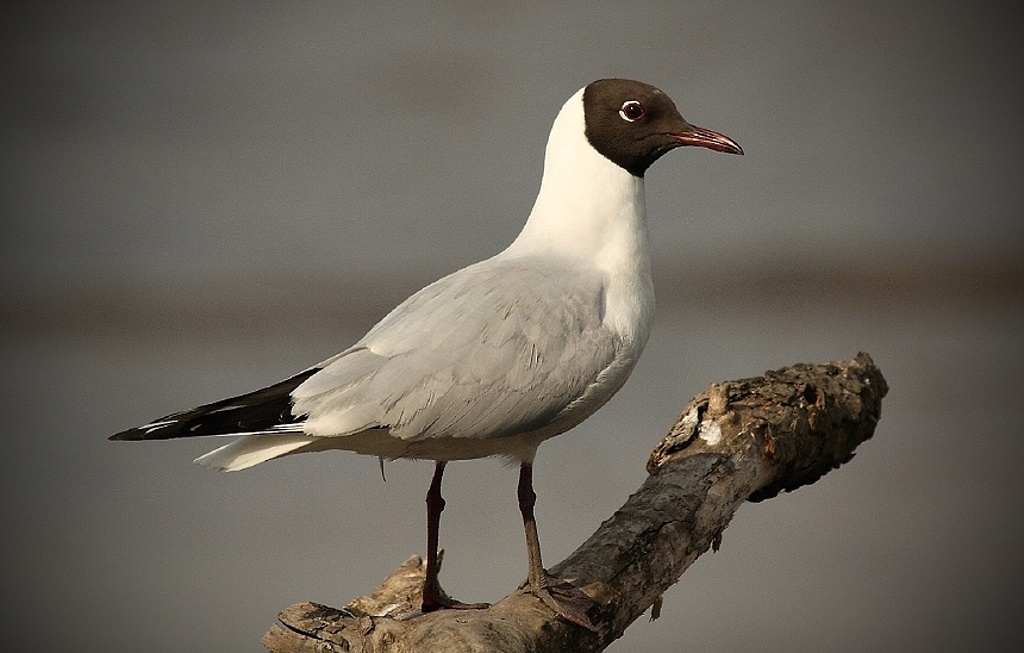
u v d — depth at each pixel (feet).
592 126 30.37
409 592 30.96
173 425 26.40
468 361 27.12
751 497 32.24
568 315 28.27
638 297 29.73
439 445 27.78
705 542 28.71
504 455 29.07
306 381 26.96
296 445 26.58
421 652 23.49
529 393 27.50
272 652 25.09
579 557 27.30
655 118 30.19
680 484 28.89
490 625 23.73
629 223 30.22
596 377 28.35
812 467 31.73
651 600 27.58
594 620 26.23
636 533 27.66
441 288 28.58
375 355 27.17
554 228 30.25
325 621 24.88
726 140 30.14
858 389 32.32
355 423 26.48
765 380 31.86
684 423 30.50
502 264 29.25
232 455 26.61
